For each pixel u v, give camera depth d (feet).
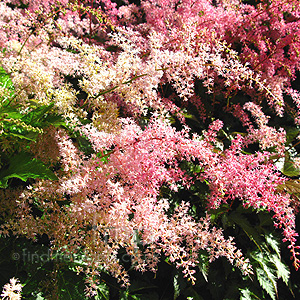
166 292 8.48
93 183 5.88
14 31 8.93
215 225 8.79
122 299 7.69
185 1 10.26
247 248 8.99
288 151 10.11
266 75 10.55
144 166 6.20
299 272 10.02
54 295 6.62
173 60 6.94
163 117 7.68
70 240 6.10
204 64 7.55
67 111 6.49
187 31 7.90
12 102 6.65
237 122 11.07
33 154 6.68
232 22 10.43
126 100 6.97
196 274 8.34
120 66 6.69
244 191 6.92
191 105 10.58
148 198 6.21
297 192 8.60
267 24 11.55
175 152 6.72
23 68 6.47
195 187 8.84
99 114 7.14
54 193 6.48
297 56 10.36
